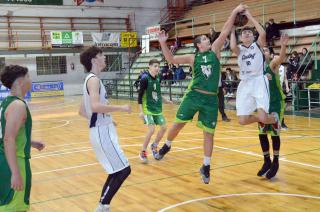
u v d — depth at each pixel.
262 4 16.19
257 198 4.44
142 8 24.27
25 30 21.09
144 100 6.25
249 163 6.02
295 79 11.73
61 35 21.06
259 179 5.17
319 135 7.96
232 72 14.05
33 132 10.16
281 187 4.79
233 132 8.82
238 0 19.67
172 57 4.68
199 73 4.70
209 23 19.73
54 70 22.17
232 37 5.01
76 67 22.75
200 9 21.83
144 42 22.14
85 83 3.63
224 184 5.03
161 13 24.42
